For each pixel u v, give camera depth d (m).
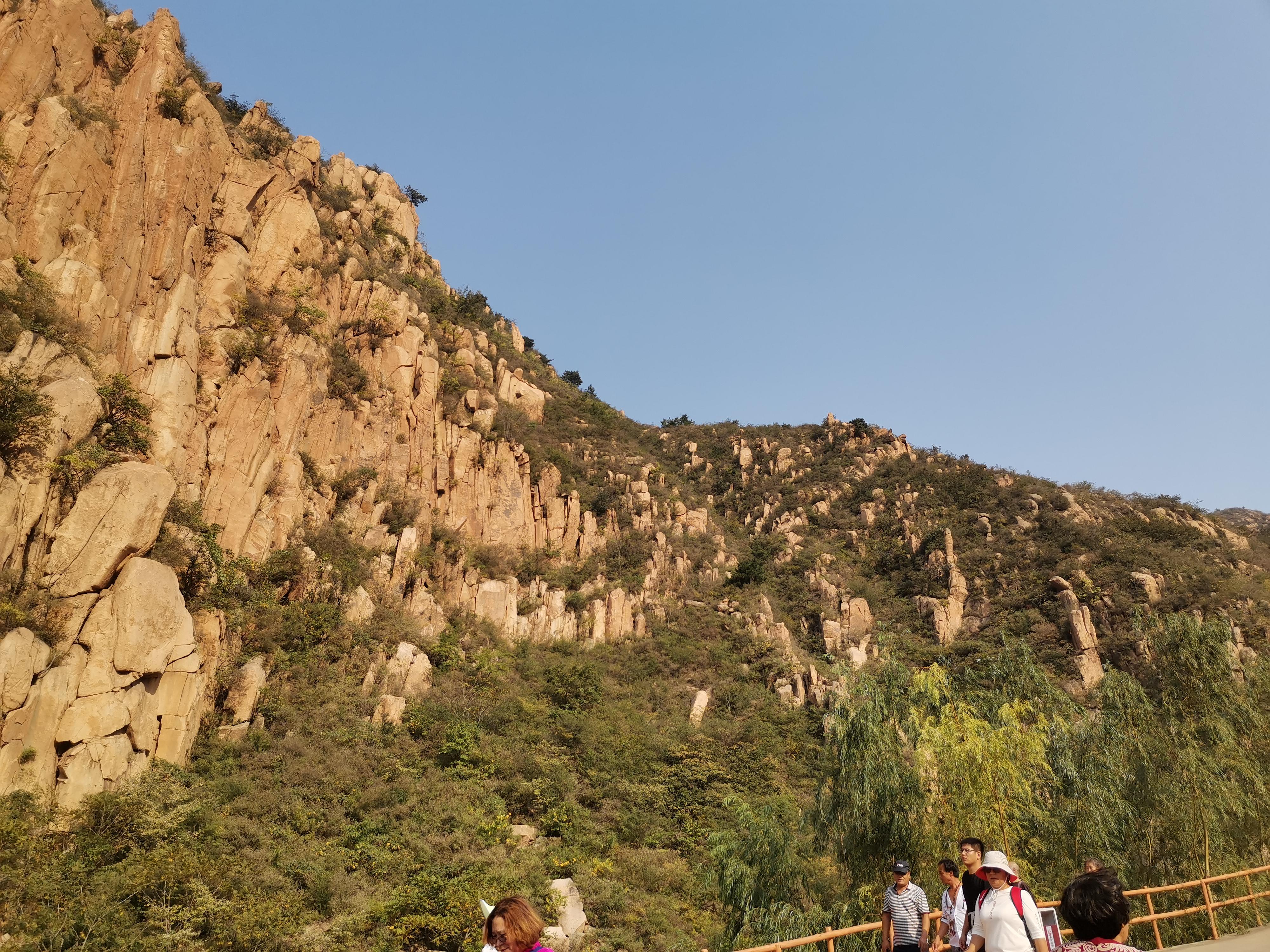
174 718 27.45
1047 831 20.47
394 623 41.84
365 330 51.66
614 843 34.69
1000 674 24.91
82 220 34.25
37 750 23.05
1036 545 75.25
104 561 26.66
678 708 49.47
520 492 58.34
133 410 30.75
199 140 40.69
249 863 24.94
